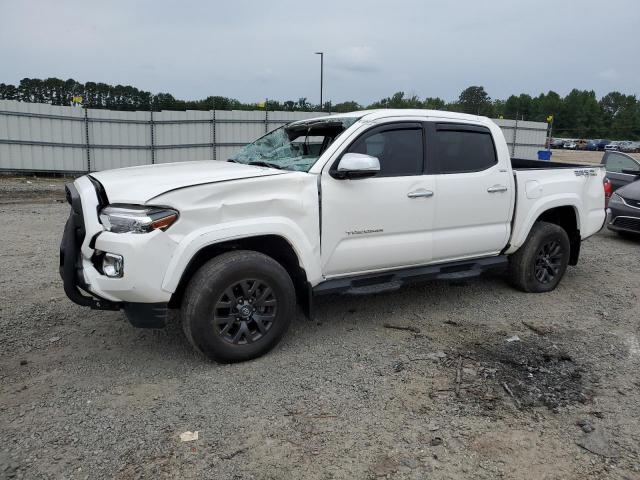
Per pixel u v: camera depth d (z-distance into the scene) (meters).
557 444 2.94
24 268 6.32
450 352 4.12
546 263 5.68
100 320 4.68
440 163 4.65
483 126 4.98
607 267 7.10
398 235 4.43
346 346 4.21
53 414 3.16
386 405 3.31
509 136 25.28
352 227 4.15
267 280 3.80
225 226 3.59
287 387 3.52
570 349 4.23
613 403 3.39
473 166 4.87
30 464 2.69
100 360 3.89
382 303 5.29
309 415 3.19
